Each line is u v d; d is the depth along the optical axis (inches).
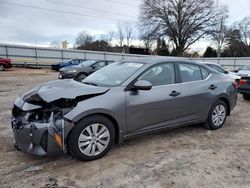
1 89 412.2
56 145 126.9
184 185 115.8
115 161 138.7
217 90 193.8
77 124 130.7
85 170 128.0
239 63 1509.6
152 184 116.2
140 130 154.6
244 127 208.4
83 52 1290.6
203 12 1833.2
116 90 144.6
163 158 143.6
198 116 185.0
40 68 1112.2
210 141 172.9
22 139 131.4
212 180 120.6
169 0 1803.6
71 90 136.3
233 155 149.6
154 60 169.0
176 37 1876.2
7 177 120.3
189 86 177.6
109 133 142.1
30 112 134.6
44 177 120.9
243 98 350.3
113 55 1375.5
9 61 888.3
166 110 164.1
